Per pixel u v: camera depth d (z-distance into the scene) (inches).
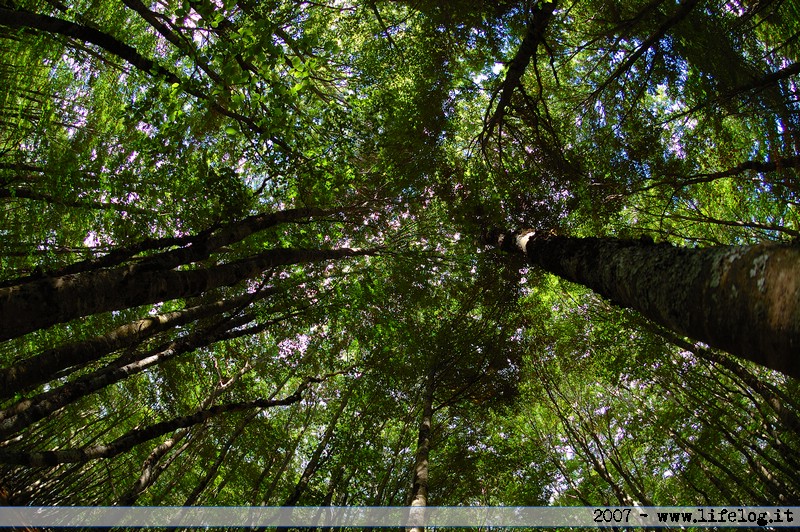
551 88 374.9
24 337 289.1
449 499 532.4
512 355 420.2
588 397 567.8
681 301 81.5
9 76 265.3
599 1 302.0
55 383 366.6
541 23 234.1
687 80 298.8
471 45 333.7
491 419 489.7
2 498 235.5
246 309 328.8
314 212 286.2
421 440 331.0
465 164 365.1
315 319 314.0
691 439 523.5
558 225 336.5
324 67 362.9
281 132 243.8
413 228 401.7
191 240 187.8
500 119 317.1
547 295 456.8
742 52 265.7
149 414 431.8
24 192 253.0
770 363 59.5
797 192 289.0
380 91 341.7
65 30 198.4
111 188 254.5
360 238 373.4
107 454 194.4
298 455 605.0
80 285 129.0
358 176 331.9
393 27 378.0
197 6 200.4
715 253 77.7
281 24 294.0
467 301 400.2
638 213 403.9
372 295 343.0
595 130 341.4
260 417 456.8
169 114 226.7
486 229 330.6
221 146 315.6
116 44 208.1
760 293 60.7
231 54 203.2
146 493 493.4
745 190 359.9
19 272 254.1
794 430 285.7
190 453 487.5
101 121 314.0
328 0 361.7
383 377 412.5
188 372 398.6
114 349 181.2
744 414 475.8
